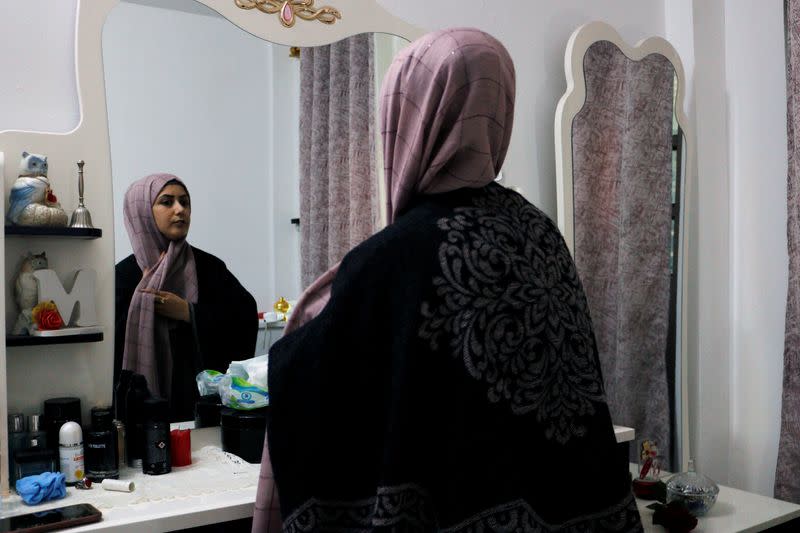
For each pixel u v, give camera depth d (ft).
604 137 6.56
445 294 3.01
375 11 5.57
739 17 7.36
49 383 4.41
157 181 4.74
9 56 4.40
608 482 3.19
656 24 7.39
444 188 3.26
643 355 6.81
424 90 3.30
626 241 6.69
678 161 7.03
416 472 3.00
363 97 5.50
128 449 4.44
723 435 7.49
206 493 3.99
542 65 6.57
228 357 4.96
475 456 2.95
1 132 4.26
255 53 5.10
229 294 4.98
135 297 4.66
